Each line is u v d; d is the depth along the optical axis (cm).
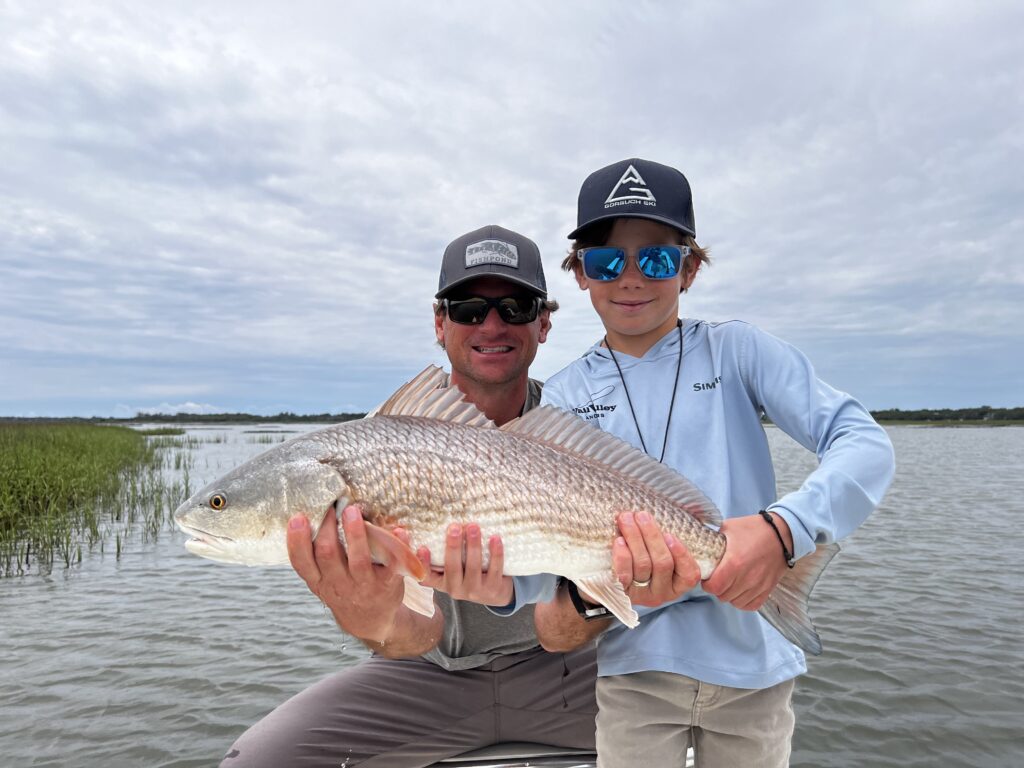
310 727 91
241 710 145
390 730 93
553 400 82
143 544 304
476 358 101
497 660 97
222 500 66
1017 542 298
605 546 65
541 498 65
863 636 181
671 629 68
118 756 127
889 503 427
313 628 196
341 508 64
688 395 73
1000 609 203
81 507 376
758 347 72
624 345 80
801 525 57
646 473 67
